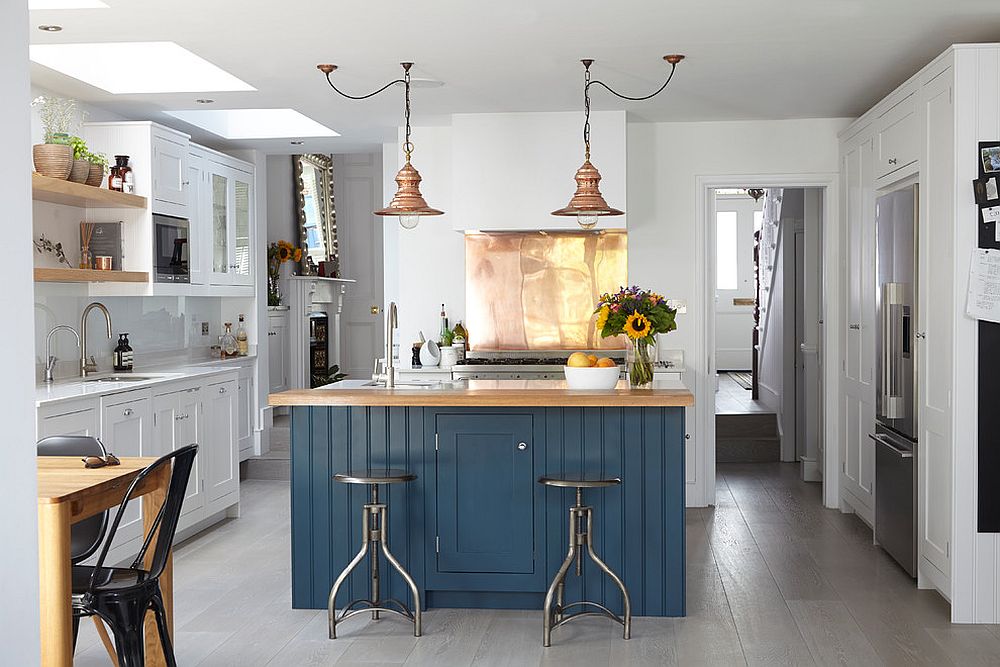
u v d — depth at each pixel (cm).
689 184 699
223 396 659
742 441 880
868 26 455
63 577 294
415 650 409
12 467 159
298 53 497
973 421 431
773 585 501
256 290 805
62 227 571
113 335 633
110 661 396
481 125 661
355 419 462
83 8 418
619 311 474
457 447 458
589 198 527
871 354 593
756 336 1054
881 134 564
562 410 454
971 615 436
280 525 650
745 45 488
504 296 727
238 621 449
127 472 333
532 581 456
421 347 709
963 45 425
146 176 593
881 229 542
